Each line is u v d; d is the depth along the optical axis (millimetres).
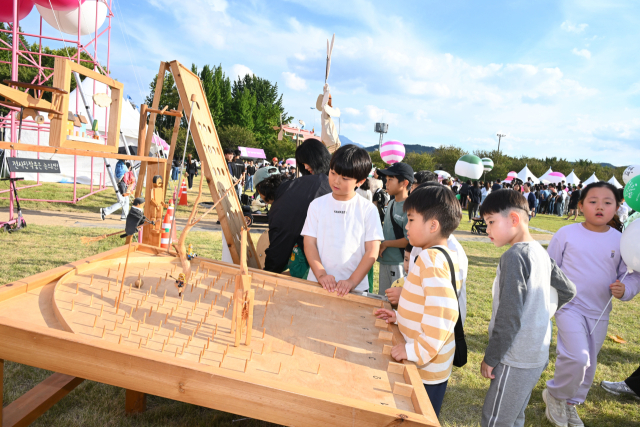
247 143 60250
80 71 2104
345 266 2395
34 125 10523
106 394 2707
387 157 10594
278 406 1128
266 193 3367
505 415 2025
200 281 2158
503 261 1979
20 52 9078
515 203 2000
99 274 2061
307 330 1666
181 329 1531
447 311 1505
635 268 2533
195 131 2770
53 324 1460
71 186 14969
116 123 2480
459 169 15500
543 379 3646
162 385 1180
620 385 3492
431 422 1058
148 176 2953
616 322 5230
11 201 7223
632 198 3312
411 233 1771
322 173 2912
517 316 1881
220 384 1151
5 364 2912
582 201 2805
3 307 1543
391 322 1814
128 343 1342
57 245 6168
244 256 1573
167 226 2811
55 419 2389
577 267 2773
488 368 1979
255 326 1644
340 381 1295
